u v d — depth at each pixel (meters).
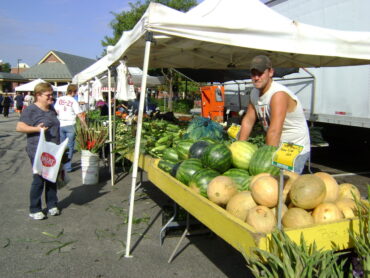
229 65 8.30
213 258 4.13
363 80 7.36
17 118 27.50
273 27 4.14
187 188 3.33
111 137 7.45
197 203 3.06
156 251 4.29
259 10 5.60
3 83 53.91
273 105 3.59
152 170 4.53
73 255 4.15
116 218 5.37
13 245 4.38
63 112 8.41
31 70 49.53
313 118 8.89
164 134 6.38
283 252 2.16
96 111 13.66
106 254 4.19
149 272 3.79
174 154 4.45
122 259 4.07
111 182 7.30
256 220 2.44
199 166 3.60
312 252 2.27
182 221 4.54
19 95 31.02
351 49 4.50
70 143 8.48
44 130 5.03
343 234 2.53
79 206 5.93
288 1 9.66
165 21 3.85
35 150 5.08
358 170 8.91
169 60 8.09
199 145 4.10
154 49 6.25
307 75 9.07
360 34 4.54
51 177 4.98
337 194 2.89
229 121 9.77
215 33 3.96
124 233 4.81
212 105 12.62
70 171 8.55
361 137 8.74
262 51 6.81
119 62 6.66
